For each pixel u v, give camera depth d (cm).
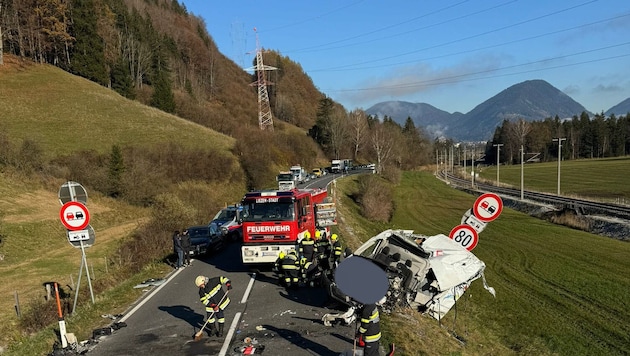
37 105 6291
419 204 6200
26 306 1775
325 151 11075
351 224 3547
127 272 2003
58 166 4412
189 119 8538
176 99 9038
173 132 6450
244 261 1612
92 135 5678
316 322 1117
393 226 4528
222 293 1052
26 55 8238
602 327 1727
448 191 7675
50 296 1759
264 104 13688
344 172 8438
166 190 4400
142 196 4334
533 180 8775
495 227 4144
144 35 10781
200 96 11625
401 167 11931
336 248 1517
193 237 2102
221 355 937
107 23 9538
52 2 8138
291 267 1419
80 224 1402
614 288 2238
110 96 7450
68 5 8656
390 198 5450
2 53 7238
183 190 4641
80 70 8300
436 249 1348
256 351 941
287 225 1572
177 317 1218
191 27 16200
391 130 11944
